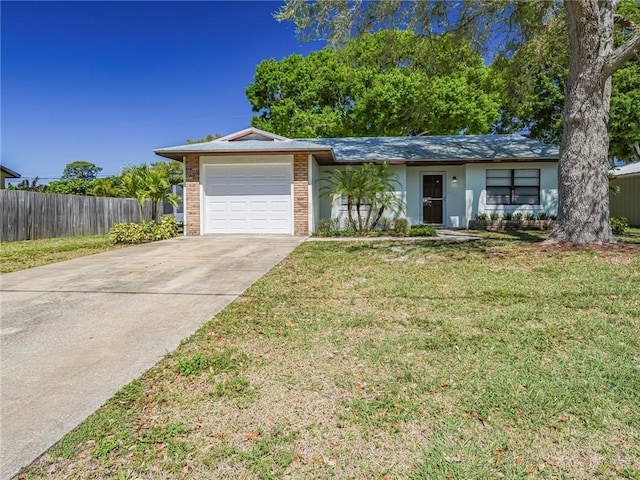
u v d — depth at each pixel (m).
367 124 22.80
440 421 2.10
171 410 2.24
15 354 3.05
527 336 3.25
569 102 7.84
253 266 6.64
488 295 4.52
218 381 2.59
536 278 5.27
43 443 1.93
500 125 24.45
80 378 2.64
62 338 3.39
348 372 2.69
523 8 9.60
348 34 9.41
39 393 2.44
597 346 3.02
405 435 2.00
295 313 4.02
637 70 14.02
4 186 19.11
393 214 13.41
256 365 2.82
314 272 6.02
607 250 7.02
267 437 1.99
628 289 4.62
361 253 7.77
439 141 15.98
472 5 9.53
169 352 3.07
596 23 7.32
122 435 2.00
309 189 11.55
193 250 8.66
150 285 5.35
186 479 1.70
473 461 1.80
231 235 11.67
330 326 3.61
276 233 11.74
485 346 3.07
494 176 13.69
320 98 23.62
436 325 3.58
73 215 14.81
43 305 4.42
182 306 4.34
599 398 2.28
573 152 7.83
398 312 4.00
